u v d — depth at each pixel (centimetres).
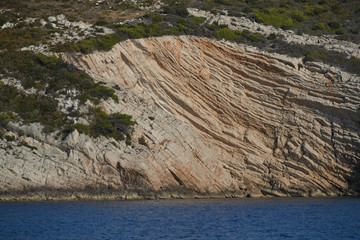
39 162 4538
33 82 5200
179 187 4938
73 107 5003
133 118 5088
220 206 4522
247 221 3872
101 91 5184
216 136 5512
